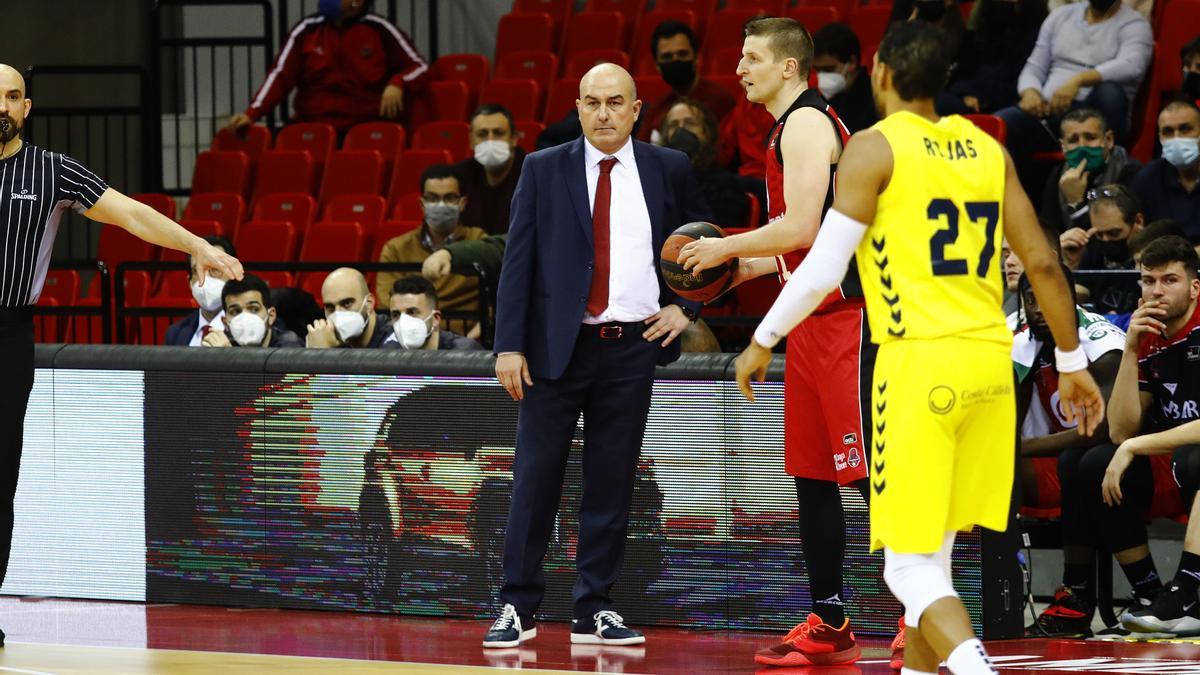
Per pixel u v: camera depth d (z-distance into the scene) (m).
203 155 37.66
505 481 18.44
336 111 38.19
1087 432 12.16
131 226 16.66
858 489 14.76
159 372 19.92
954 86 30.97
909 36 11.57
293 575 19.38
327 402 19.19
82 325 31.94
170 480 19.92
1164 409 18.45
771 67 14.40
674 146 25.11
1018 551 16.41
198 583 19.83
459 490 18.64
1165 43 31.50
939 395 11.09
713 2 38.09
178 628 17.88
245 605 19.58
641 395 16.45
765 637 17.08
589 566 16.62
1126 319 20.55
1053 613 18.16
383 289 27.55
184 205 41.00
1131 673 14.16
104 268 25.16
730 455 17.44
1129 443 17.55
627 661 15.44
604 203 16.30
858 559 16.91
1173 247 17.92
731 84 33.22
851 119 26.83
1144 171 25.11
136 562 20.11
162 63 45.06
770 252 13.73
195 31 45.34
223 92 45.06
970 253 11.32
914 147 11.29
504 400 18.41
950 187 11.31
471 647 16.38
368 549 19.05
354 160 35.19
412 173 34.09
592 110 16.14
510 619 16.45
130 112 39.81
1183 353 18.25
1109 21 29.44
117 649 16.31
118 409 20.14
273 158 36.41
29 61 41.88
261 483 19.52
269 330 22.39
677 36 30.16
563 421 16.48
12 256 16.33
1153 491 18.30
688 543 17.67
